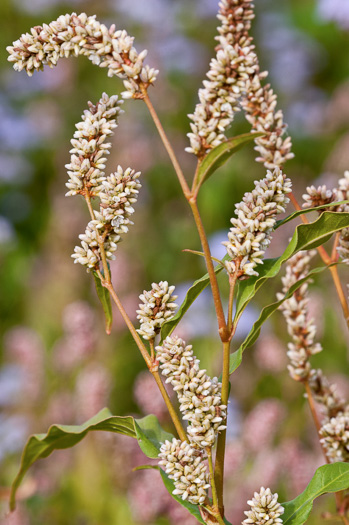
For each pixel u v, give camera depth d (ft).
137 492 2.23
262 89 1.69
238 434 2.74
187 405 1.56
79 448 2.58
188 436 1.57
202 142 1.55
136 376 2.96
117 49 1.56
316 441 2.69
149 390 2.27
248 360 2.97
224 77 1.55
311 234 1.60
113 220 1.59
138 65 1.55
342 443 1.72
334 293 3.02
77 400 2.78
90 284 3.39
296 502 1.61
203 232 1.56
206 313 3.05
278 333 3.06
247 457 2.49
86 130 1.59
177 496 1.58
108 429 1.66
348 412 1.77
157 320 1.59
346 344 2.98
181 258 3.51
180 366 1.56
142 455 2.43
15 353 3.19
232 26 1.57
